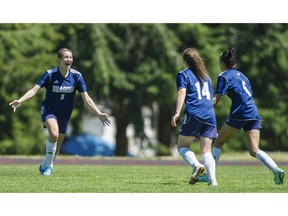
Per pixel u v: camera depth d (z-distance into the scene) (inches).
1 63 4313.5
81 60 4360.2
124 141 4697.3
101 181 1592.0
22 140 4357.8
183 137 1499.8
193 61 1492.4
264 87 4817.9
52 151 1715.1
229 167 2370.8
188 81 1480.1
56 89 1689.2
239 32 4739.2
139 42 4441.4
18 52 4347.9
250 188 1453.0
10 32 4352.9
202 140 1493.6
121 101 4525.1
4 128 4379.9
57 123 1696.6
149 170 2052.2
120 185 1501.0
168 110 4697.3
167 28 4493.1
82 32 4389.8
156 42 4384.8
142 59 4456.2
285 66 4729.3
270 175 1840.6
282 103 4869.6
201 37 4532.5
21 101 1656.0
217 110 4557.1
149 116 4670.3
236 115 1549.0
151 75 4404.5
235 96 1549.0
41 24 4436.5
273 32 4729.3
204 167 1492.4
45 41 4421.8
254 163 2733.8
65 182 1550.2
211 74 4441.4
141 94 4453.7
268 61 4778.5
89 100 1711.4
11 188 1424.7
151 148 4569.4
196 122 1480.1
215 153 1606.8
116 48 4436.5
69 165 2385.6
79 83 1704.0
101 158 2874.0
